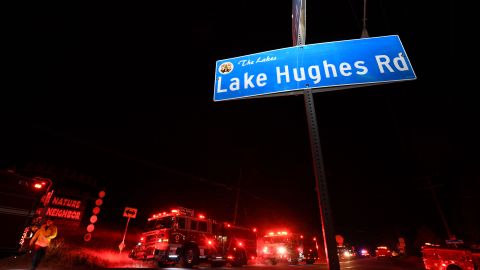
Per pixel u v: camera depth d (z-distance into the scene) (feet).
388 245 137.59
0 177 23.58
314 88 8.94
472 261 37.99
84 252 39.04
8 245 23.25
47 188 26.76
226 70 10.23
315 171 7.86
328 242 7.01
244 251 47.88
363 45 9.56
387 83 8.80
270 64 9.79
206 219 41.75
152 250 35.45
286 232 63.10
